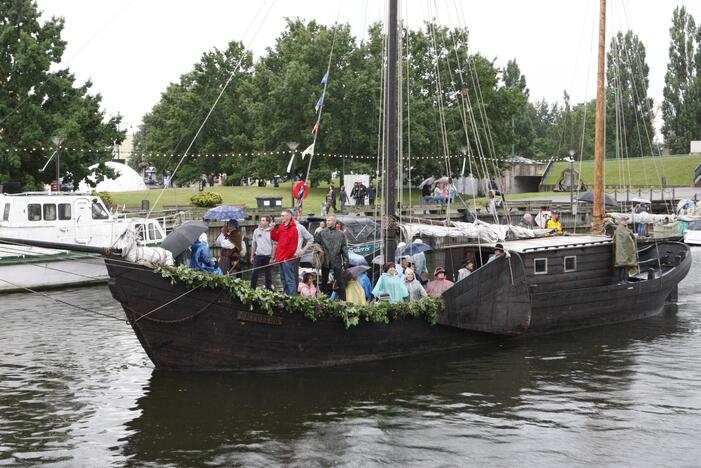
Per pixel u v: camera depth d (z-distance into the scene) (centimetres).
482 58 6519
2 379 1792
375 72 5972
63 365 1920
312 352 1830
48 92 4538
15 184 3594
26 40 4391
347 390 1669
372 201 5181
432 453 1316
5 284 3192
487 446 1348
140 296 1678
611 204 5212
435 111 6056
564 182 7756
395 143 2125
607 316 2414
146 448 1342
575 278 2359
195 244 1892
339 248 1947
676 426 1447
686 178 7769
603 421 1477
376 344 1906
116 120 4800
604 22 2984
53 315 2628
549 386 1712
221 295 1714
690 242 5212
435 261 2511
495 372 1828
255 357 1780
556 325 2284
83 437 1400
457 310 1991
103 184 6178
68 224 3312
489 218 4797
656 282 2566
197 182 7388
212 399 1602
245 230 3891
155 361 1762
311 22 6731
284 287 1920
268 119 6206
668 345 2122
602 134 2997
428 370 1839
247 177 6862
